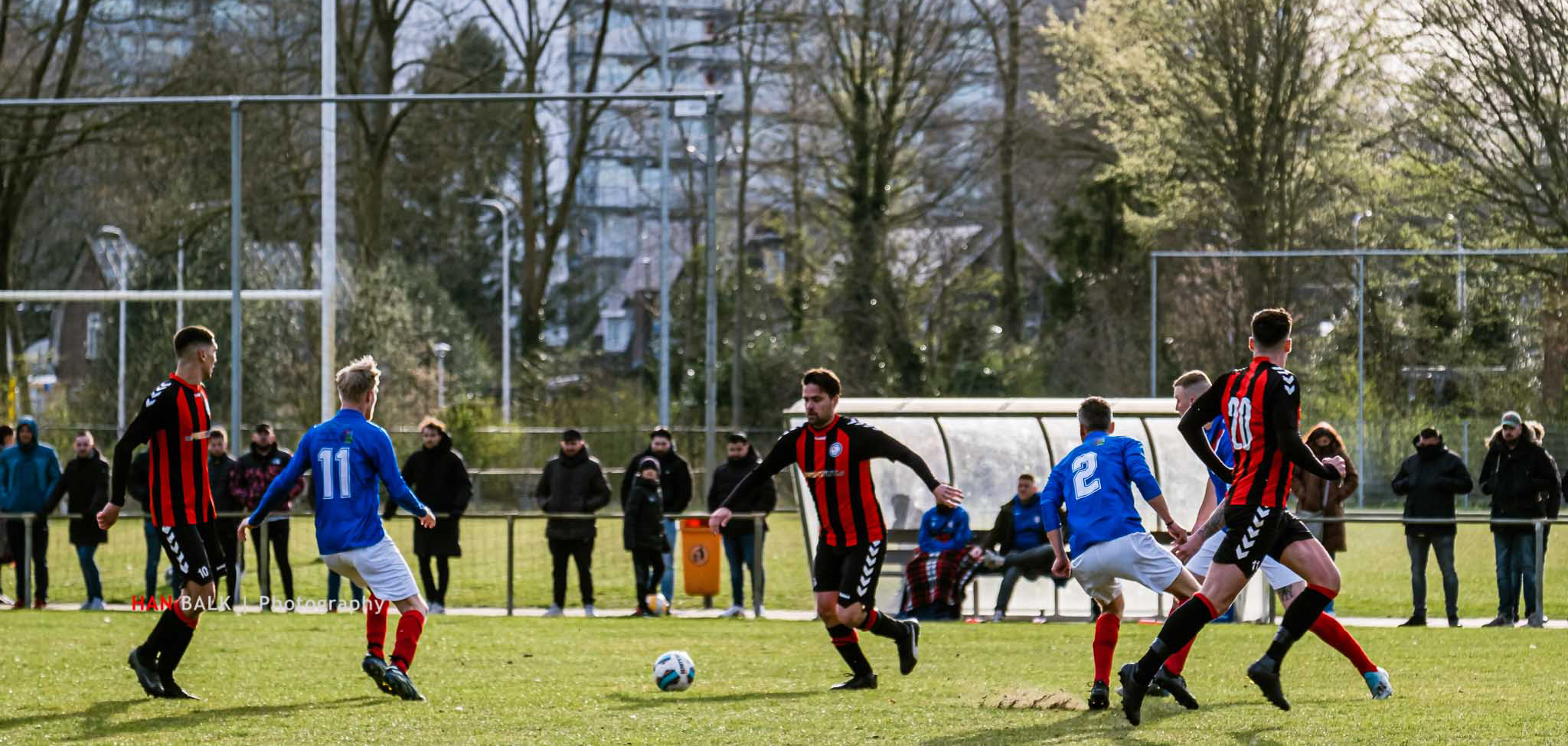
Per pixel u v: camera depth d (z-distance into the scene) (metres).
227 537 29.03
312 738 13.33
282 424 65.12
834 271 79.88
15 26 62.03
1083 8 78.06
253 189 61.84
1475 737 12.76
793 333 81.75
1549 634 24.02
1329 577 14.56
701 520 31.28
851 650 17.06
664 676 16.84
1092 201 80.81
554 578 29.61
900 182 82.19
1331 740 12.73
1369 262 65.50
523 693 16.69
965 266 82.50
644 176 85.12
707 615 29.58
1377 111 63.88
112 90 61.50
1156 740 12.89
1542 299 62.44
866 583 16.53
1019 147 79.81
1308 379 66.06
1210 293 67.38
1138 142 67.56
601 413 67.62
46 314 81.38
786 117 80.12
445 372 76.19
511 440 64.12
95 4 61.00
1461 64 58.59
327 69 44.66
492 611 30.47
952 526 28.97
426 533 29.53
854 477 16.48
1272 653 14.59
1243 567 14.04
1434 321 64.94
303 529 43.97
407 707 15.43
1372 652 20.98
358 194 68.81
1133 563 15.01
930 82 78.88
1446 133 60.50
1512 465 27.17
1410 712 14.36
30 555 30.39
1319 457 27.58
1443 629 25.25
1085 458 15.43
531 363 80.94
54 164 64.56
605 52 82.56
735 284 83.81
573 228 85.44
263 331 65.88
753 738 13.20
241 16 60.91
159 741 13.12
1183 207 67.62
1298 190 64.38
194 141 61.38
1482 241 64.50
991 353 80.44
